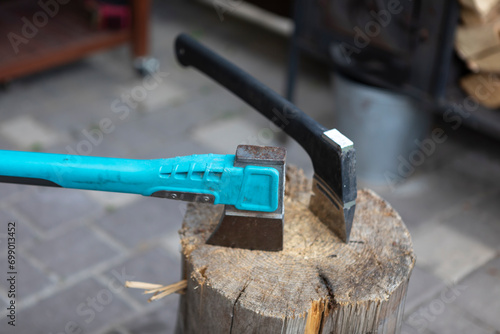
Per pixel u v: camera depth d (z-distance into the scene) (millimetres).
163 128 3395
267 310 1328
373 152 2986
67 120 3406
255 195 1362
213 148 3260
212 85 3840
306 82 3906
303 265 1442
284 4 3910
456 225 2832
